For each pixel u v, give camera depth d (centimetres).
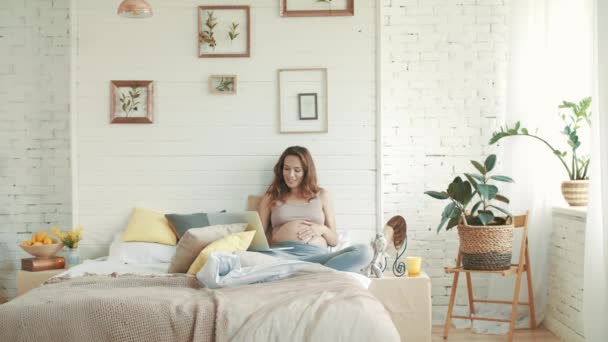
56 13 553
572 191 473
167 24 507
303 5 505
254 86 507
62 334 287
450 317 490
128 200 508
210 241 425
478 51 539
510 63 514
